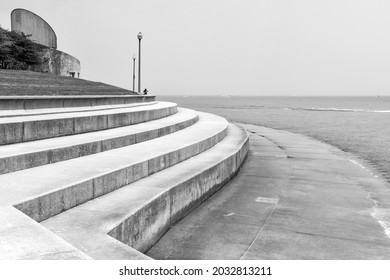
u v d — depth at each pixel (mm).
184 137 12453
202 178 8633
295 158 16094
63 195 5496
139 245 5719
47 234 3932
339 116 58281
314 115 61344
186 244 6332
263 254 6043
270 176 12086
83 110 14195
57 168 7031
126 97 19016
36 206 5012
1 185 5684
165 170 8688
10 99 10805
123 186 7035
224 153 11461
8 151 7242
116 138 9836
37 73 24938
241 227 7277
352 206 9000
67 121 10250
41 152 7309
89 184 6055
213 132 14148
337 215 8250
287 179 11758
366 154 18406
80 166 7242
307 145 21234
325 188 10773
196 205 8375
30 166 7062
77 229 4840
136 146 10219
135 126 13273
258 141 22422
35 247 3627
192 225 7254
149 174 8094
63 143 8531
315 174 12742
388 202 9484
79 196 5840
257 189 10312
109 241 4500
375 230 7332
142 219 5793
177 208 7320
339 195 10039
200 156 10859
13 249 3576
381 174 13234
